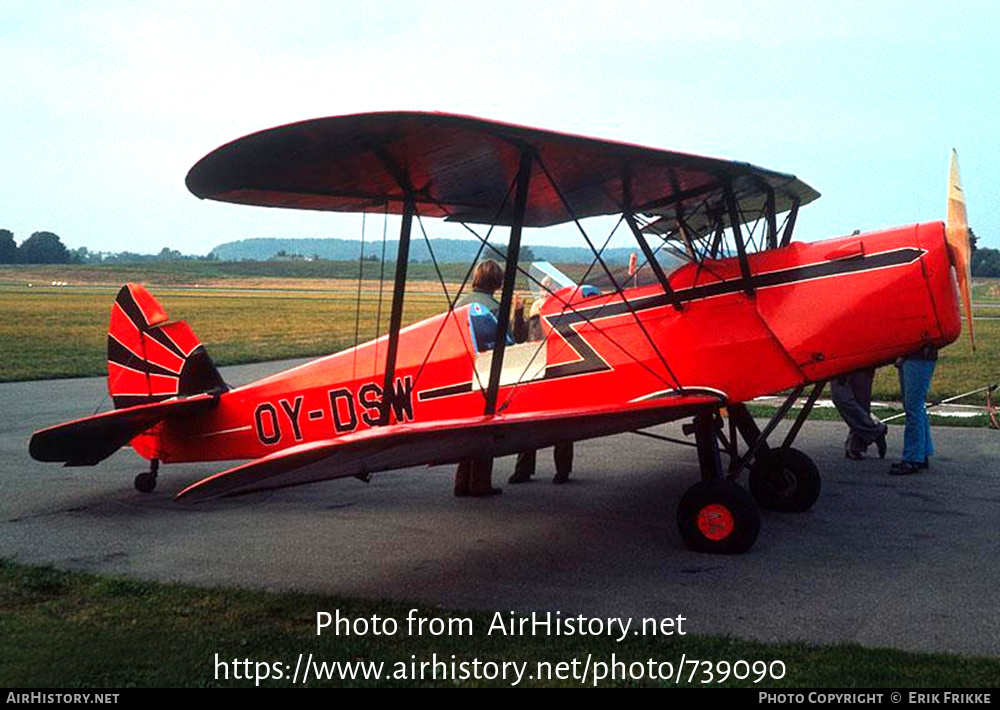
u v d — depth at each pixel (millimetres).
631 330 5734
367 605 4164
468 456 4914
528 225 6992
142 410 6457
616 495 6715
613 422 4949
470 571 4785
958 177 5383
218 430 6887
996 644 3639
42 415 11086
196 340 7023
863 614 4023
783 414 5488
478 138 4531
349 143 4504
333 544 5383
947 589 4367
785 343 5379
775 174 5555
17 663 3480
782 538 5387
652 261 5578
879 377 15031
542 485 7133
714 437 5469
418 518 6055
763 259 5551
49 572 4668
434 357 6168
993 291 83938
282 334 28828
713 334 5543
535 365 5957
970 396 12281
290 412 6637
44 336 26078
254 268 143250
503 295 5004
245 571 4816
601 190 5789
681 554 5078
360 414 6422
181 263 158250
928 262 5242
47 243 165625
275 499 6723
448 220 6566
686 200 6129
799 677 3273
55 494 6898
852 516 5910
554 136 4520
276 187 5277
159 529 5789
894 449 8461
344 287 95062
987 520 5750
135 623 3932
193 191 5281
